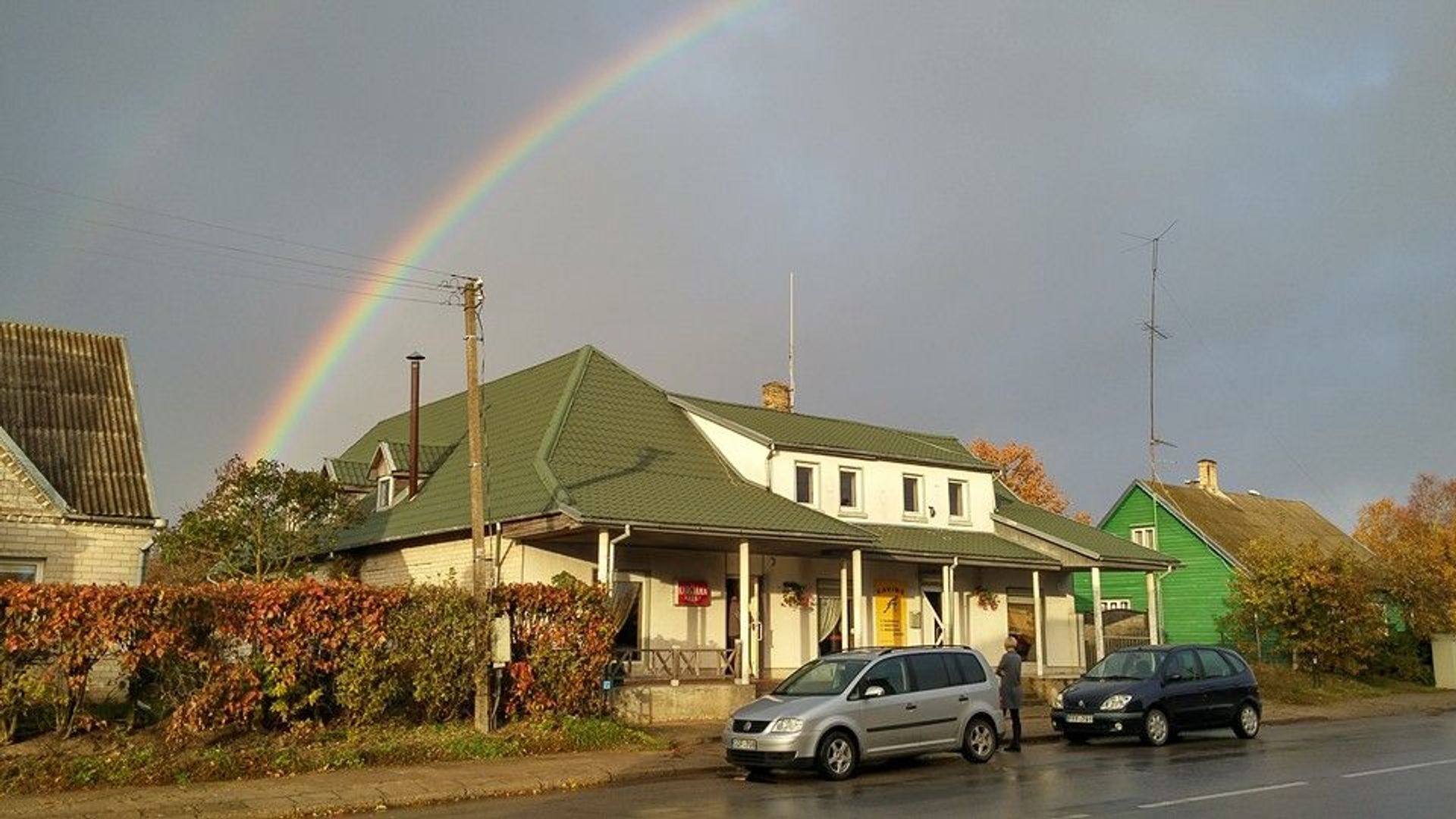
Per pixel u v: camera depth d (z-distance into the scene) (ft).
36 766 46.50
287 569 86.99
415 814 43.57
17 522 70.18
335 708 58.90
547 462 82.48
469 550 84.58
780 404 121.90
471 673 61.87
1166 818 40.01
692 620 88.17
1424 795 45.75
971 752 58.03
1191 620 153.99
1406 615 142.61
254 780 49.24
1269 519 171.53
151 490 76.74
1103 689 69.56
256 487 85.56
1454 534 195.62
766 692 82.38
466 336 66.33
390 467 99.40
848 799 45.65
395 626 59.72
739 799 46.50
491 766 54.49
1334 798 45.09
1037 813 41.34
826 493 98.63
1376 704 109.40
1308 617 125.29
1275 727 85.10
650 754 60.18
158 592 52.39
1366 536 240.73
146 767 48.24
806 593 97.14
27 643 49.19
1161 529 160.35
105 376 84.38
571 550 84.38
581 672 65.62
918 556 96.84
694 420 100.63
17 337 84.02
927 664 57.62
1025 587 116.26
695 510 80.02
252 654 55.57
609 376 101.19
